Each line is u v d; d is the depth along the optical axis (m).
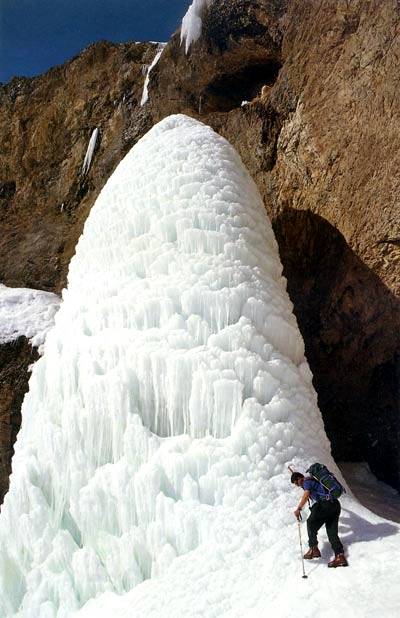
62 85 20.48
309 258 12.35
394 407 11.84
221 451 8.07
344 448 12.41
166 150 10.80
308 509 7.59
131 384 8.85
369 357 11.88
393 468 11.79
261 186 13.26
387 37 10.62
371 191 10.80
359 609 5.88
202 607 6.89
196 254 9.48
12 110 21.38
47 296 16.30
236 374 8.52
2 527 9.20
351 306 11.65
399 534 7.08
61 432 9.15
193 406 8.45
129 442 8.53
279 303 9.59
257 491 7.72
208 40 14.92
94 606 7.99
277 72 14.95
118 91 18.89
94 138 18.92
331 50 11.77
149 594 7.49
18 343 14.30
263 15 13.91
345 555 6.79
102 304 9.62
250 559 7.20
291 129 12.52
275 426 8.18
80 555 8.39
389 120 10.54
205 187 10.09
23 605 8.66
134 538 8.13
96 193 18.08
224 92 15.74
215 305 8.99
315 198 12.02
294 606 6.27
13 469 9.45
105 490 8.56
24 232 19.89
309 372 9.59
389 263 10.80
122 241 10.23
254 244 10.10
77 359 9.36
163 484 8.24
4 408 13.86
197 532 7.76
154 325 9.20
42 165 20.36
